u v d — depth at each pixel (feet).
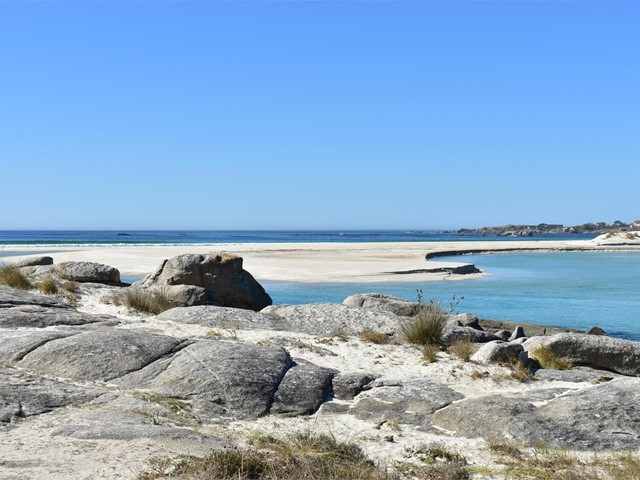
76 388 33.24
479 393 36.45
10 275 66.23
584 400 32.37
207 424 30.42
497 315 91.09
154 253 193.77
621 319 88.28
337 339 49.67
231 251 218.18
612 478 25.02
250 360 37.58
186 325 51.90
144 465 22.26
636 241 349.61
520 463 26.81
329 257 196.44
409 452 27.71
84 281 73.26
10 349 39.34
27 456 23.13
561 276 156.25
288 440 27.09
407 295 109.29
